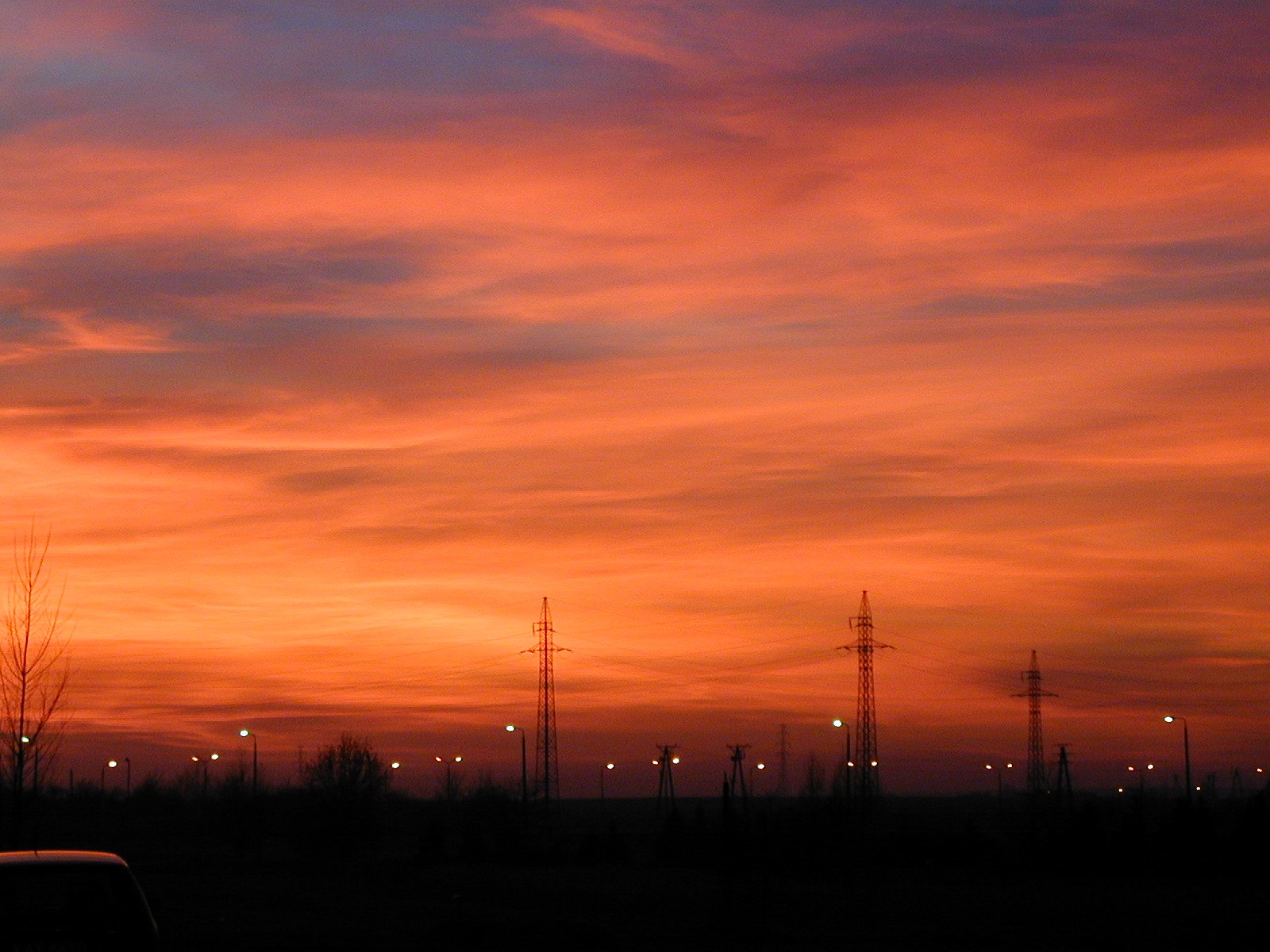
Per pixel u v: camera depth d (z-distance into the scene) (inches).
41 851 610.9
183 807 4822.8
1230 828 2780.5
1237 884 2034.9
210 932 1254.9
